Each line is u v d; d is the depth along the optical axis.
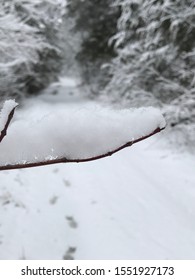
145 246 3.17
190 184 4.48
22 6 7.59
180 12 5.33
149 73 6.40
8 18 6.06
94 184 4.52
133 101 6.95
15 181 4.52
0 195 3.99
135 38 7.41
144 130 0.34
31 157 0.35
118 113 0.36
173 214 3.81
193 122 5.64
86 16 10.91
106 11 10.38
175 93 6.08
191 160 5.21
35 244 3.14
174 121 5.77
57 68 14.45
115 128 0.34
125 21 7.25
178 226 3.56
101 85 11.09
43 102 11.09
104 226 3.50
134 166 5.31
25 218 3.59
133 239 3.28
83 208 3.86
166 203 4.06
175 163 5.20
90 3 10.66
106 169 5.12
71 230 3.44
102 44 10.70
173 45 5.72
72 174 4.89
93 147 0.34
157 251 3.09
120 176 4.85
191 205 4.00
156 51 5.93
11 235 3.24
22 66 7.98
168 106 5.74
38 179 4.69
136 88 7.20
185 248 3.16
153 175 4.94
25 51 6.57
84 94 12.60
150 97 6.59
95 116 0.35
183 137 5.80
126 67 7.39
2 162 0.35
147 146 6.13
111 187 4.44
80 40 12.24
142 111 0.36
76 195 4.19
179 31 5.50
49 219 3.61
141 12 6.60
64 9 11.88
